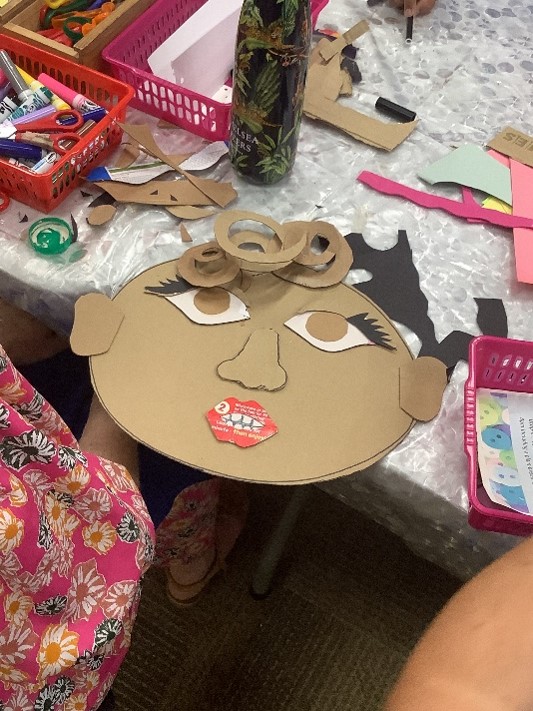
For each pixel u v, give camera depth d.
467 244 0.79
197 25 0.86
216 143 0.86
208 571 1.11
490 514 0.56
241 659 1.11
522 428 0.63
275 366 0.65
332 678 1.10
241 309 0.69
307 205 0.81
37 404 0.57
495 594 0.47
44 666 0.58
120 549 0.61
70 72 0.88
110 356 0.66
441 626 0.47
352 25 1.01
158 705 1.06
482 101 0.93
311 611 1.16
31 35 0.88
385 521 0.69
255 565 1.19
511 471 0.59
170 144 0.86
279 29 0.68
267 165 0.79
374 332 0.69
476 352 0.64
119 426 0.61
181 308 0.69
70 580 0.58
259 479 0.59
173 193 0.80
